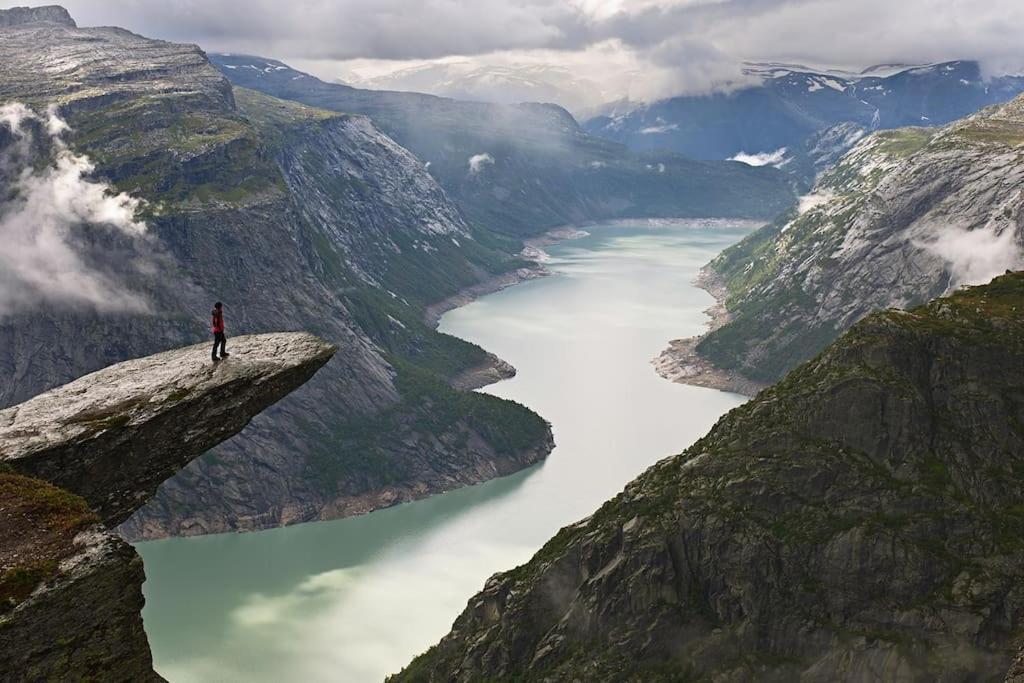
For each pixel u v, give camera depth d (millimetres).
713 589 115938
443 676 126562
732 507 118500
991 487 115438
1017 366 121875
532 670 117375
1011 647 105500
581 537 126000
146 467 56125
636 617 115938
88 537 44062
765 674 109875
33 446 52438
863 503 116250
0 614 40750
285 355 61125
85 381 59719
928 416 120562
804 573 114000
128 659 43625
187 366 59812
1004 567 109875
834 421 122875
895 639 108375
